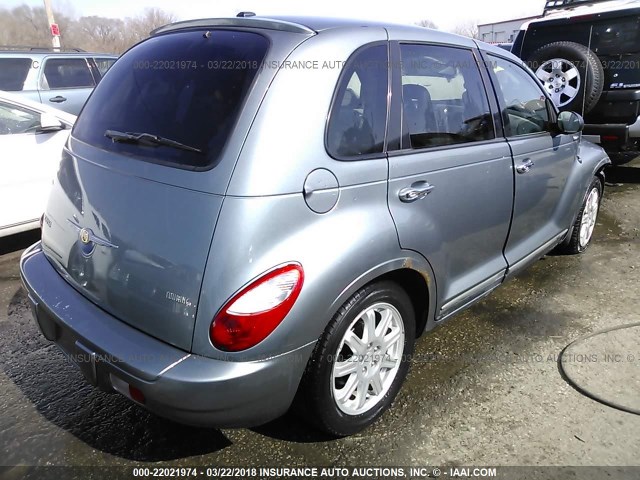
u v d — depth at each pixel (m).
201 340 1.93
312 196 2.06
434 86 2.73
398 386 2.69
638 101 6.29
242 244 1.91
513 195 3.24
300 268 1.99
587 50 6.04
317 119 2.12
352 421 2.45
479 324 3.53
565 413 2.65
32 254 2.81
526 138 3.40
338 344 2.22
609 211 5.94
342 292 2.12
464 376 2.96
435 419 2.62
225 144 2.02
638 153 6.77
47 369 3.06
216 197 1.95
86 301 2.32
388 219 2.32
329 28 2.32
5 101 4.73
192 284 1.93
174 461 2.38
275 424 2.61
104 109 2.63
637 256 4.66
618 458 2.37
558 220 4.04
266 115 2.02
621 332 3.39
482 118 3.04
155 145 2.23
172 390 1.91
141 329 2.10
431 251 2.58
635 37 6.24
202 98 2.19
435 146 2.67
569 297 3.91
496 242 3.22
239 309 1.90
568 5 7.58
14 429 2.57
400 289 2.50
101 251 2.21
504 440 2.48
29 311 3.79
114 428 2.58
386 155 2.38
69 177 2.56
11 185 4.67
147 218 2.08
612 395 2.78
